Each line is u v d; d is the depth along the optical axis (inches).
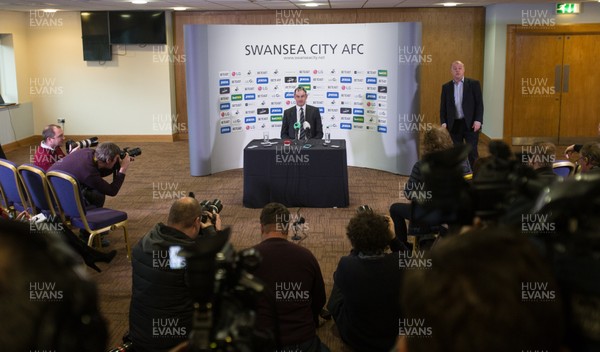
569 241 21.9
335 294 142.3
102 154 204.5
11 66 426.6
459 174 31.8
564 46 395.9
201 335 30.1
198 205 132.6
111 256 197.6
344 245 219.5
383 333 126.2
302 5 382.9
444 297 18.4
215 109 330.6
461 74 302.5
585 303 20.4
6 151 414.6
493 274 18.4
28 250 18.6
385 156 333.4
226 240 31.8
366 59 329.4
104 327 20.7
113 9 418.6
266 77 338.0
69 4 368.5
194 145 329.7
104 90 446.0
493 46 397.1
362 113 337.7
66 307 18.8
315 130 296.8
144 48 438.6
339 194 266.5
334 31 330.6
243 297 32.6
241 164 348.2
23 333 17.5
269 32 332.8
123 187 311.3
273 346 34.6
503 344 17.5
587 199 22.5
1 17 409.4
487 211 30.8
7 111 416.5
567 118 404.2
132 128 450.3
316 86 339.3
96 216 198.7
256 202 269.7
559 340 18.7
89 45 434.9
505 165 31.5
